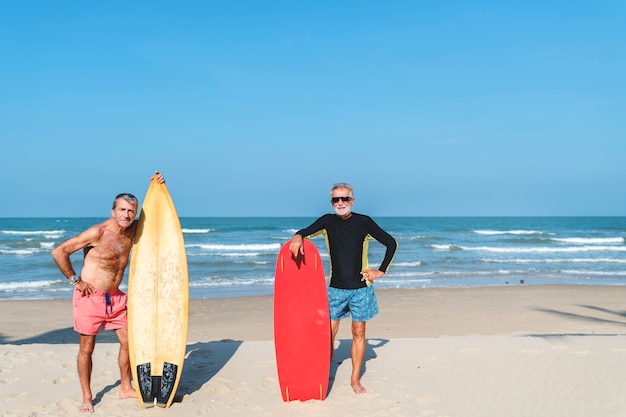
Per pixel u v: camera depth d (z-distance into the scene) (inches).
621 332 396.2
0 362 229.3
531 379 196.1
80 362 176.1
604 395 181.8
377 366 216.1
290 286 186.7
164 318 183.9
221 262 954.7
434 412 171.5
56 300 579.8
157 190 191.9
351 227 184.4
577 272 871.7
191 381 202.7
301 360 182.4
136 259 185.5
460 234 1956.2
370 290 185.8
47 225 2817.4
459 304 542.6
